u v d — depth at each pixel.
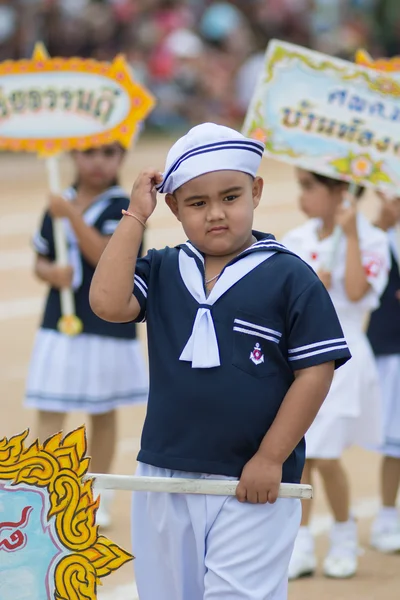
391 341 7.68
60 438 4.66
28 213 21.94
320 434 6.83
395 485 7.53
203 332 4.62
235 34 34.38
